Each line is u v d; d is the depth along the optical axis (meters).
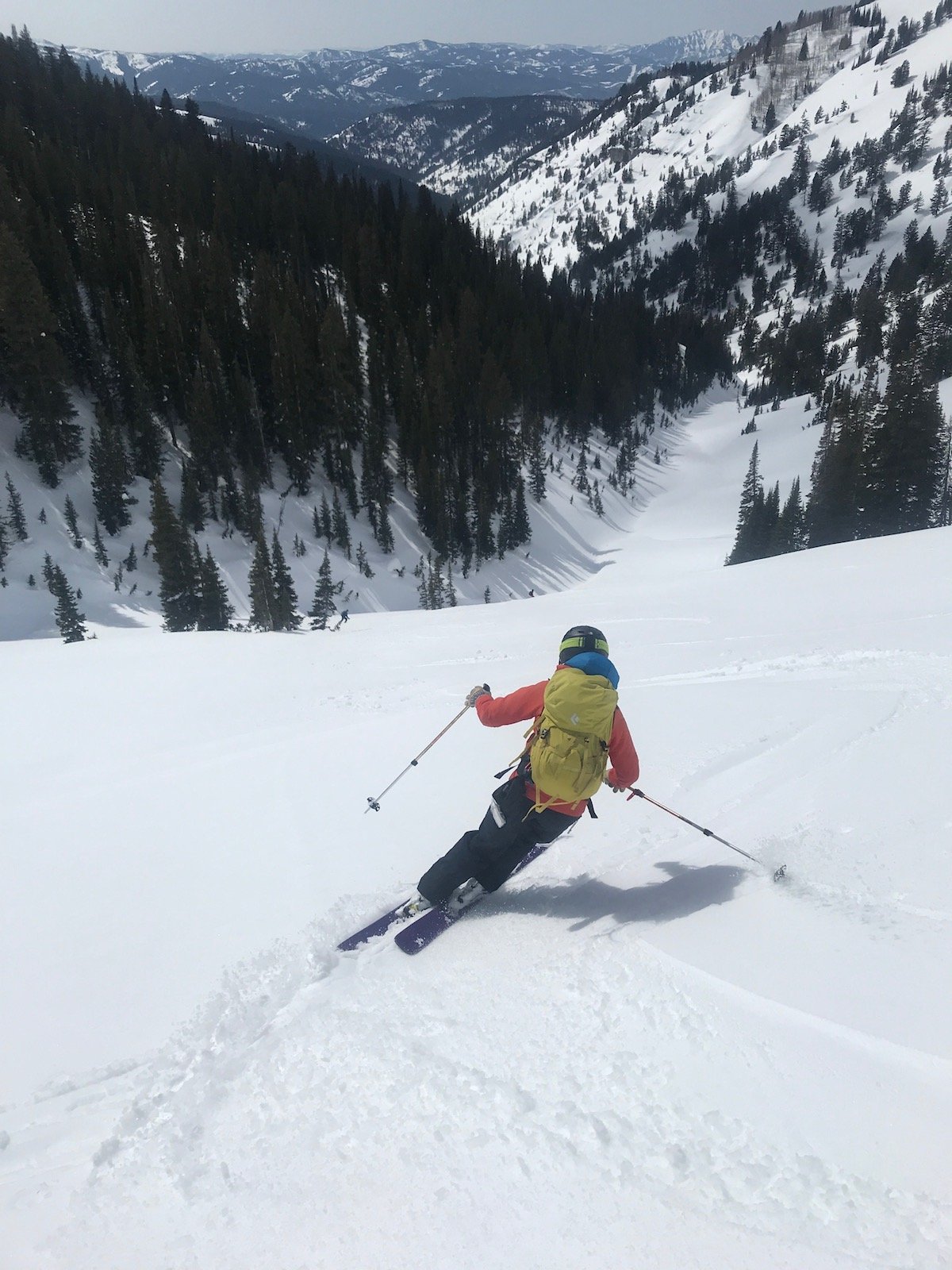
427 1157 1.90
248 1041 2.67
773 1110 1.80
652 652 9.60
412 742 6.43
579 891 3.40
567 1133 1.87
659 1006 2.32
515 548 89.19
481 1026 2.45
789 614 11.45
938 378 112.06
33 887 4.30
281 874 4.08
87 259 80.31
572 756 3.09
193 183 102.50
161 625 55.91
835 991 2.19
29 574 56.72
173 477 73.56
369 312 102.75
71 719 9.33
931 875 2.72
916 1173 1.53
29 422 62.62
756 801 3.90
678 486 119.88
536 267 149.25
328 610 62.41
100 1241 1.83
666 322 158.75
